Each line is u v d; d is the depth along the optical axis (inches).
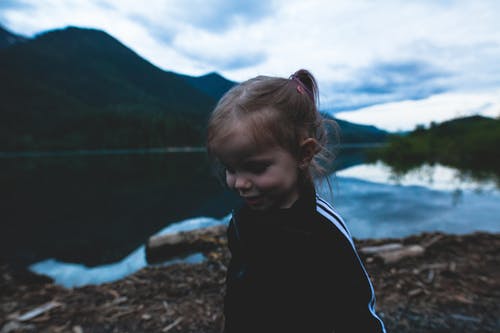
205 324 91.3
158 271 135.5
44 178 655.1
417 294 107.7
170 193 416.2
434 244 161.6
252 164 26.5
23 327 92.2
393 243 172.7
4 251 195.3
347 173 559.8
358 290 28.6
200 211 302.5
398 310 97.9
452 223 229.8
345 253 28.5
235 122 26.3
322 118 32.9
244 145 25.9
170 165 1028.5
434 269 129.3
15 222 277.3
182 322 92.5
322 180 34.2
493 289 111.7
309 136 29.5
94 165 1069.8
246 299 32.2
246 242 31.9
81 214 305.9
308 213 29.0
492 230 212.7
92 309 102.0
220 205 327.9
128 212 309.1
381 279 120.9
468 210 266.5
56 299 111.3
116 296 112.0
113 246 203.8
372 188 380.5
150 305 104.0
